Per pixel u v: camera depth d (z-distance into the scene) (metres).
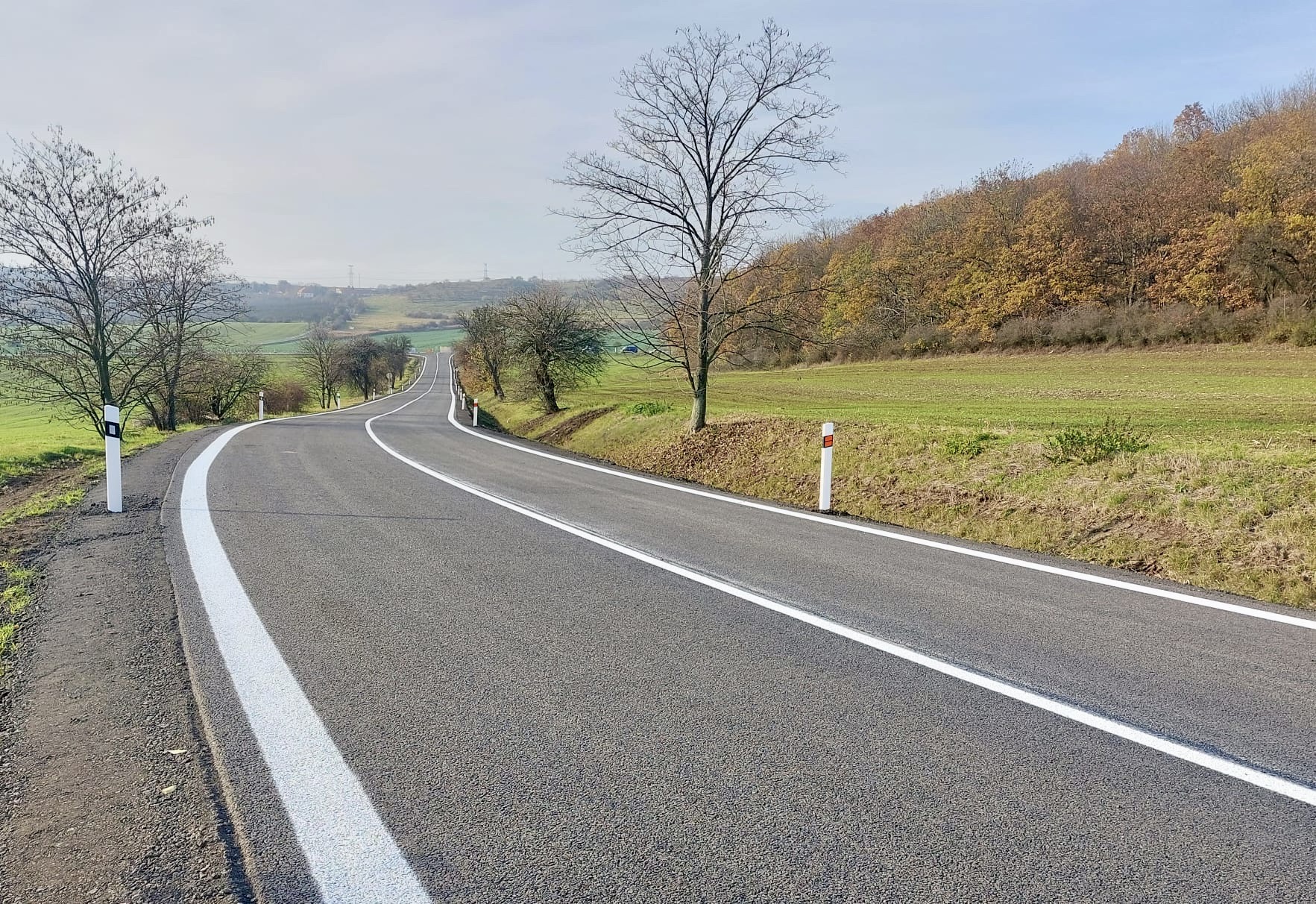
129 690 3.73
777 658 4.23
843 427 13.09
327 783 2.91
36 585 5.53
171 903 2.24
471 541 7.08
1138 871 2.40
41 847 2.51
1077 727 3.41
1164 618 4.99
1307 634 4.70
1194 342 43.62
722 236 14.48
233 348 33.69
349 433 19.78
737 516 8.52
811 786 2.90
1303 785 2.94
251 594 5.33
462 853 2.49
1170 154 46.84
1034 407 22.70
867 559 6.52
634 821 2.67
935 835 2.59
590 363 30.75
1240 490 7.36
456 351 77.31
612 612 5.00
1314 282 39.78
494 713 3.52
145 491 9.73
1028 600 5.37
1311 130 40.25
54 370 24.34
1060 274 48.72
